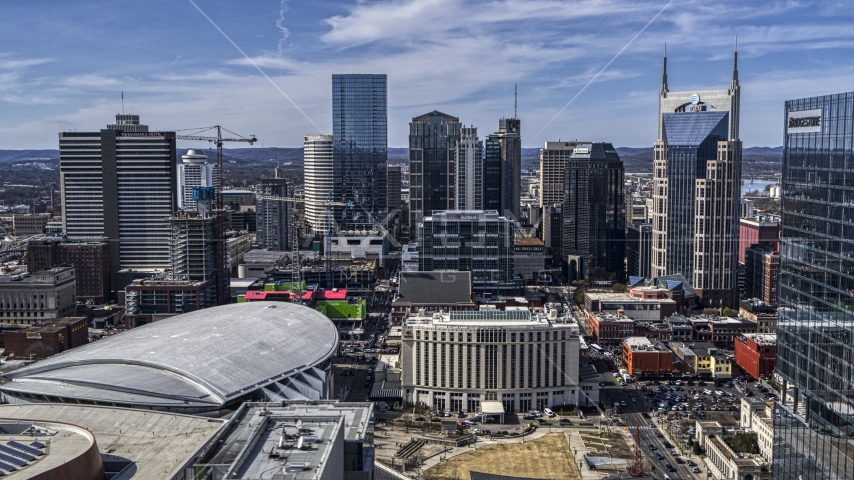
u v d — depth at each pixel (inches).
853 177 7554.1
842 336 7691.9
